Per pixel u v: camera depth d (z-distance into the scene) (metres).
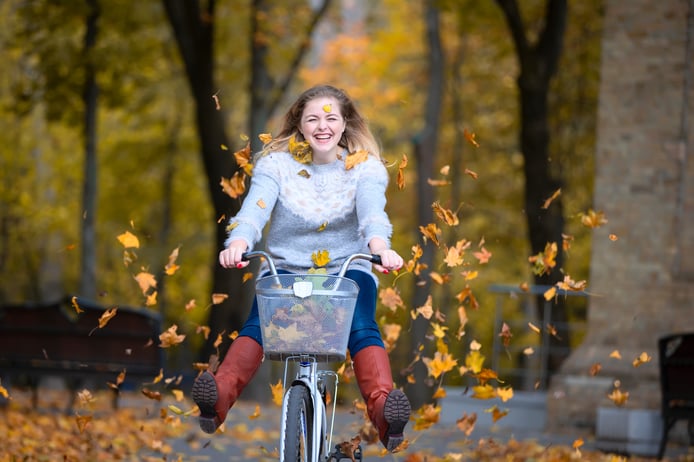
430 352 27.73
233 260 5.65
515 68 32.53
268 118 25.69
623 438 12.00
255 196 6.12
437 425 14.09
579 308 31.81
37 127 35.72
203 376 5.56
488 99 33.69
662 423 11.90
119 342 12.97
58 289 33.28
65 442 10.48
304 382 5.71
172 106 34.09
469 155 34.62
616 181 14.49
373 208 6.01
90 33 25.14
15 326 13.19
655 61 14.48
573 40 27.91
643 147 14.42
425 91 35.12
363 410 7.20
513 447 10.41
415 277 28.03
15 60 31.95
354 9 33.97
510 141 33.41
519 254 35.06
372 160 6.32
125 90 27.30
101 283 38.12
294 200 6.20
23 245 36.59
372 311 6.05
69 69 24.80
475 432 13.53
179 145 34.97
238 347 5.87
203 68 23.17
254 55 25.30
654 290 14.20
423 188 29.45
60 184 37.25
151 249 36.44
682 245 14.15
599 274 14.45
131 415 13.29
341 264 6.12
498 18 24.22
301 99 6.42
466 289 7.07
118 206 36.91
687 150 14.25
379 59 35.31
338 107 6.36
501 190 34.12
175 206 38.53
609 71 14.67
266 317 5.50
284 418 5.42
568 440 12.98
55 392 17.55
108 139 36.12
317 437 5.64
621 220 14.42
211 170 23.45
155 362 12.91
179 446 10.82
